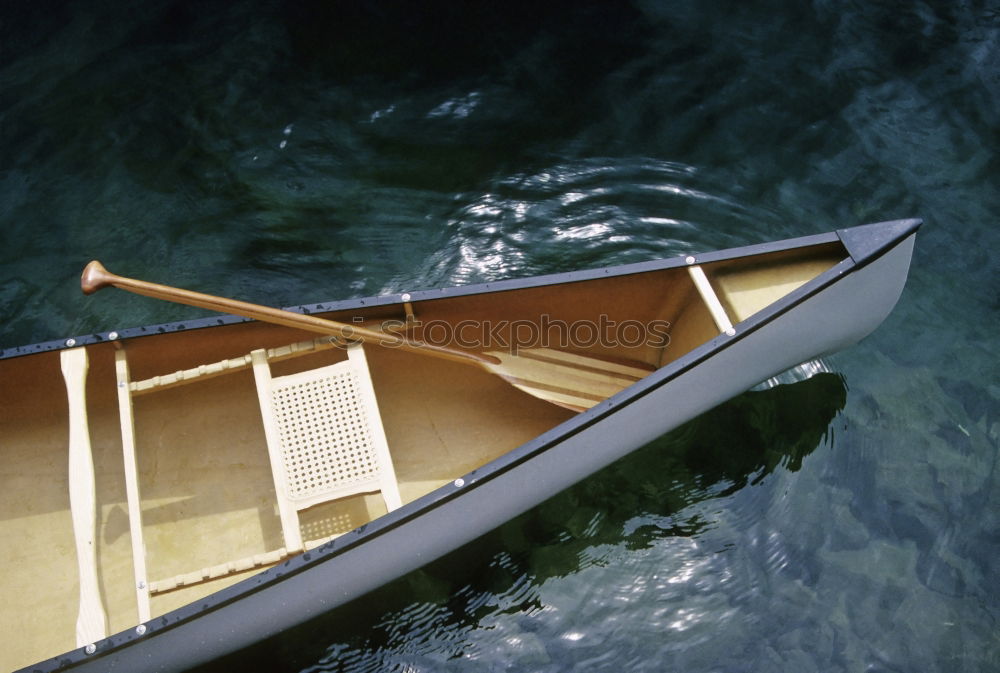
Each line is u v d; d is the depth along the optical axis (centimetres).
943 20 465
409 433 340
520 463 279
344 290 387
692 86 448
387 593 310
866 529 320
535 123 439
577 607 308
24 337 376
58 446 318
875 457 336
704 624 302
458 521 286
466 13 481
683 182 416
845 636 297
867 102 438
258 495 318
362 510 314
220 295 385
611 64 459
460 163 426
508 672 297
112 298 388
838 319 319
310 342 311
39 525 306
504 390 349
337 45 470
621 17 477
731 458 336
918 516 322
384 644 302
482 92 451
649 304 329
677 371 288
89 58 470
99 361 309
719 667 294
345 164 427
